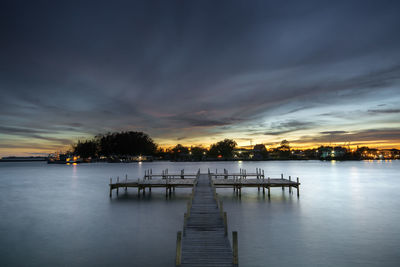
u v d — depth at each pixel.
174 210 25.19
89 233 18.14
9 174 77.12
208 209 19.02
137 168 109.06
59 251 14.89
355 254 14.17
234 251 10.79
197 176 38.03
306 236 17.14
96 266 12.98
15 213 24.19
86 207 26.67
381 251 14.57
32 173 81.44
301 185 44.28
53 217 22.62
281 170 88.94
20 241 16.53
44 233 18.16
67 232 18.39
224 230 14.66
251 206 26.62
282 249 14.92
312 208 25.62
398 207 25.98
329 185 44.22
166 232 18.33
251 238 16.78
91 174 73.56
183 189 39.75
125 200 30.67
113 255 14.30
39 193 36.53
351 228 18.86
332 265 12.88
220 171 81.06
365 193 35.16
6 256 14.17
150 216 22.89
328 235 17.31
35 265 13.09
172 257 14.05
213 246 12.87
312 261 13.33
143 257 14.06
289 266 12.79
